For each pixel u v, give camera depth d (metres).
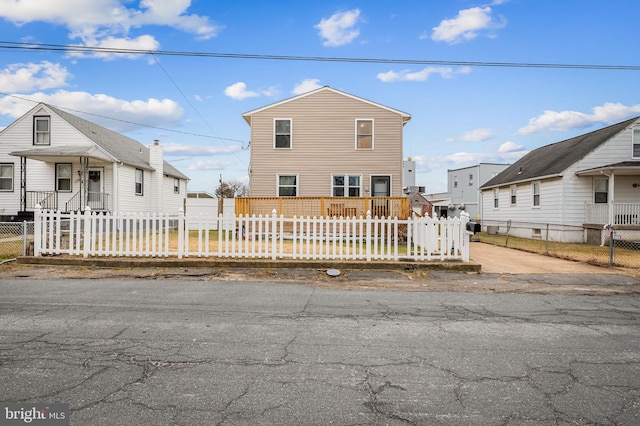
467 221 9.21
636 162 18.02
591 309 5.82
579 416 2.80
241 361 3.71
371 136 18.69
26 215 19.12
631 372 3.58
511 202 24.64
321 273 8.39
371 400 3.01
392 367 3.62
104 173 20.81
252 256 9.20
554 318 5.32
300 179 18.62
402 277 8.13
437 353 3.99
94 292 6.51
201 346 4.09
